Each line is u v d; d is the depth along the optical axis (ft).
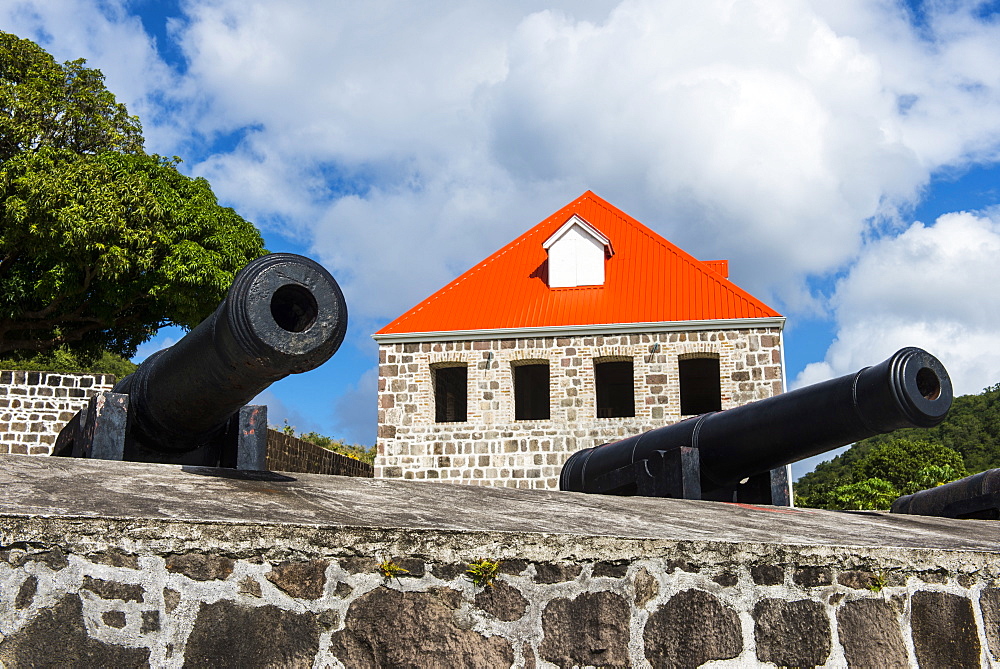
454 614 10.28
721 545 11.44
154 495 10.73
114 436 16.56
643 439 24.11
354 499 12.23
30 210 62.23
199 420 15.92
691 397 84.07
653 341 66.80
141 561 9.27
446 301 73.67
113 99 74.33
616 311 69.10
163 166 73.82
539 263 77.00
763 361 65.26
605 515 13.14
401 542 10.23
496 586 10.49
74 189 63.46
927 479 111.24
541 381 82.99
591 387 67.05
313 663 9.71
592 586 10.85
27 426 54.29
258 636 9.57
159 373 15.47
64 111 71.61
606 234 79.15
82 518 9.07
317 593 9.86
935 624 12.30
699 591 11.27
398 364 69.56
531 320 69.56
